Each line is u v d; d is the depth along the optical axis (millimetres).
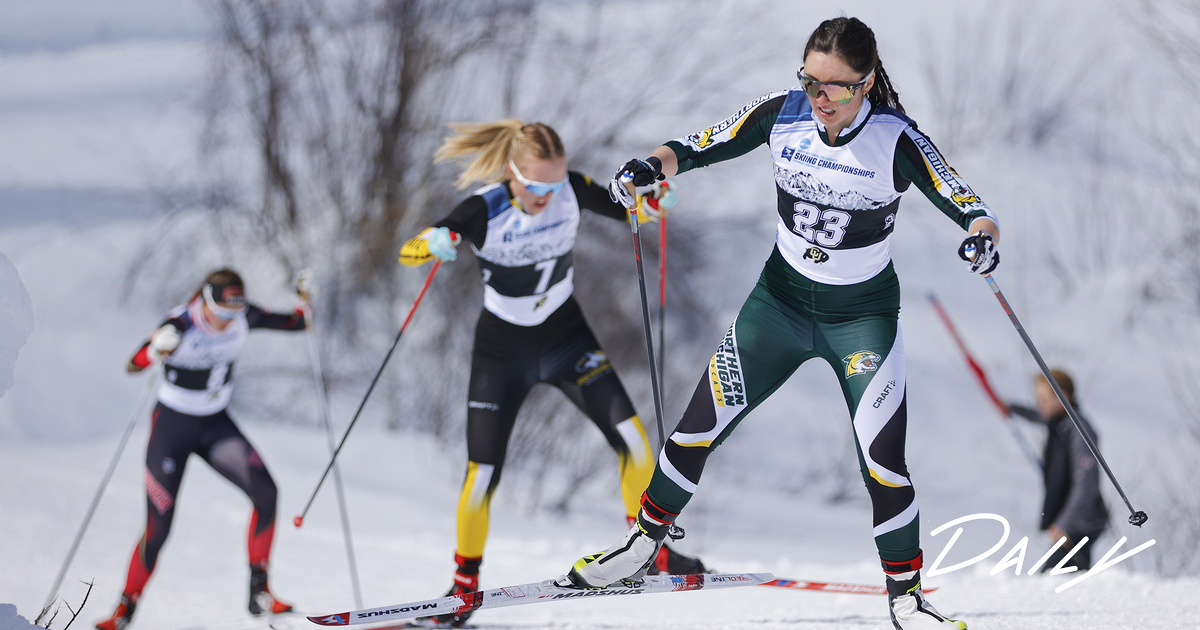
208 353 16922
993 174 63000
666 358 44156
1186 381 43562
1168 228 54781
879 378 9656
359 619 11297
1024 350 48031
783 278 10070
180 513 26547
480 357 13445
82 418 38812
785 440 42406
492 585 19266
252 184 49188
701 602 16391
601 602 16594
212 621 16141
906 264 55594
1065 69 69375
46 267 48312
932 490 37281
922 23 77250
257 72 45688
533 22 45656
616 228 42125
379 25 44938
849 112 9133
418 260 12742
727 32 51781
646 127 48531
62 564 19750
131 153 56719
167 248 48812
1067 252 55406
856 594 15336
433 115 45125
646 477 13141
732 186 52781
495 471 13266
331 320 44875
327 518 27875
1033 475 38219
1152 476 32781
